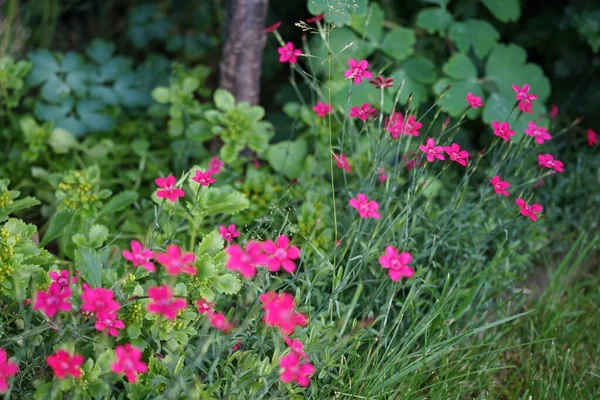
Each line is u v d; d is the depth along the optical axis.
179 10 4.52
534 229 3.33
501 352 2.75
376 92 3.50
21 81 3.43
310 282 2.63
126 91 3.79
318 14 3.17
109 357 2.08
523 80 3.64
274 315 2.04
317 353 2.41
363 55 3.53
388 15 3.97
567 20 3.78
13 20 3.92
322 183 3.25
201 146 3.46
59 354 1.93
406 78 3.59
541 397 2.73
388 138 2.71
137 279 2.45
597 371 2.84
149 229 2.99
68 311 2.05
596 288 3.31
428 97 3.80
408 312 2.78
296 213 3.13
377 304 2.76
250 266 2.01
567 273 3.28
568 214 3.56
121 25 4.69
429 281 2.82
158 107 3.71
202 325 2.40
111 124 3.68
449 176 3.56
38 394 2.01
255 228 2.66
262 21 3.44
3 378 1.92
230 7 3.40
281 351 2.33
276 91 4.29
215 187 2.93
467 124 4.04
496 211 3.15
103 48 3.87
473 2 3.94
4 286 2.26
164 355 2.36
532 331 3.01
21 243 2.38
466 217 2.93
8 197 2.59
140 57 4.66
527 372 2.86
